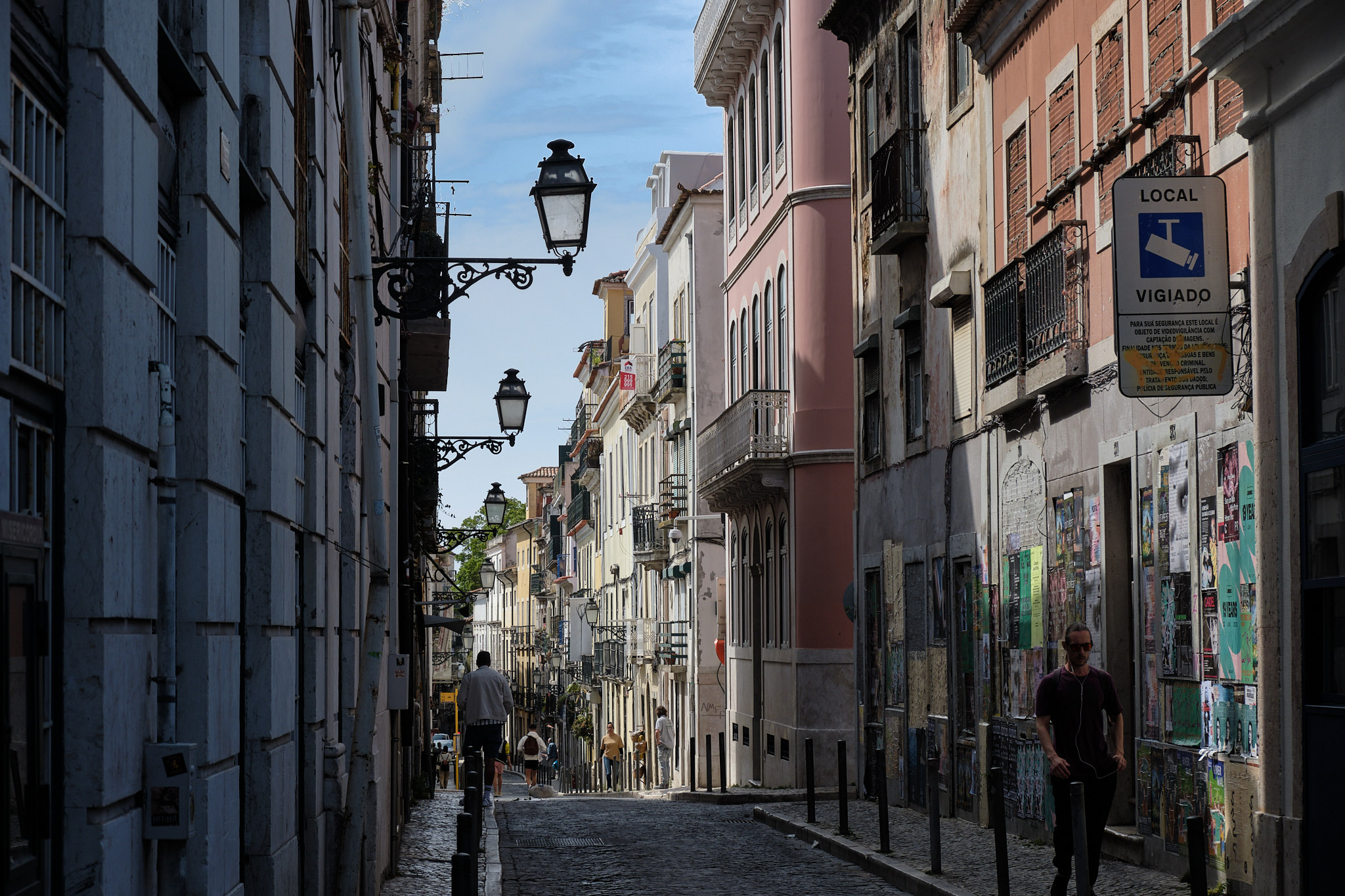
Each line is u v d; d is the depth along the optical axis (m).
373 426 9.92
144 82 5.11
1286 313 10.06
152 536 5.41
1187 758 11.83
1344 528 9.33
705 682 37.03
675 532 38.53
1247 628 10.80
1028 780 15.39
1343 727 9.26
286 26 8.02
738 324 33.22
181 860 5.62
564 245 11.74
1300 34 9.68
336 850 9.52
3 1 3.89
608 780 46.25
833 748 26.36
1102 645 13.52
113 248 4.73
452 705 78.31
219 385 6.35
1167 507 12.28
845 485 26.81
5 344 3.91
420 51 23.83
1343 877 9.23
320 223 9.38
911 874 12.70
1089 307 14.08
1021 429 15.87
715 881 13.56
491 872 13.74
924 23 19.70
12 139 4.12
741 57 32.09
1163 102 12.37
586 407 63.88
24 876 4.18
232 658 6.53
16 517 4.09
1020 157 16.19
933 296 18.38
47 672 4.50
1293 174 10.00
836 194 27.23
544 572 84.31
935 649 18.89
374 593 9.80
